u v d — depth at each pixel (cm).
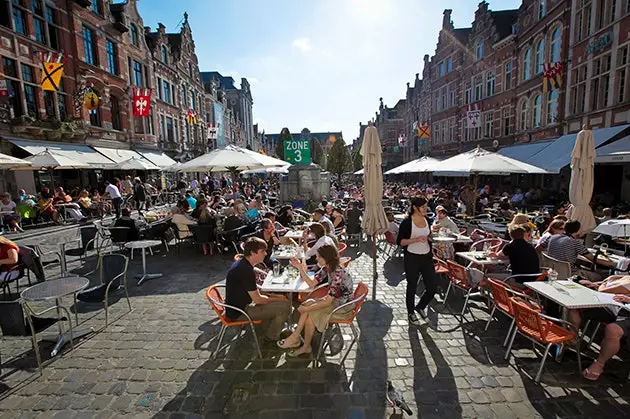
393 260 862
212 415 307
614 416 301
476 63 2553
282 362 391
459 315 513
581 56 1486
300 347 411
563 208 972
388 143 5575
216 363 390
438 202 1352
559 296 366
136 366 384
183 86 3319
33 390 343
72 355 408
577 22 1516
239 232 864
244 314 389
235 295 398
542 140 1805
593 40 1404
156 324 490
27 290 400
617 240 703
